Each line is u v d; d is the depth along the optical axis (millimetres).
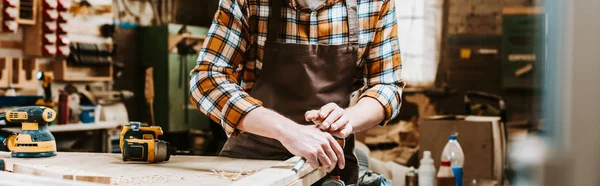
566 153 1198
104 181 1183
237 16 1611
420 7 5270
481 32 5168
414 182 4289
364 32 1687
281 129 1400
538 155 1428
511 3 5082
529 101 5020
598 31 1164
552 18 1266
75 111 4383
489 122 4027
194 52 5113
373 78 1713
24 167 1289
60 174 1176
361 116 1536
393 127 5180
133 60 5117
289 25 1670
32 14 4270
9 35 4266
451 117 4227
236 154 1803
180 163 1605
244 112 1472
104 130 4527
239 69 1719
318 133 1399
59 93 4316
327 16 1671
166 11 5438
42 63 4492
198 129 5168
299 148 1354
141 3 5211
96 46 4758
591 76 1186
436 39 5262
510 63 5105
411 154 5105
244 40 1647
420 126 4203
